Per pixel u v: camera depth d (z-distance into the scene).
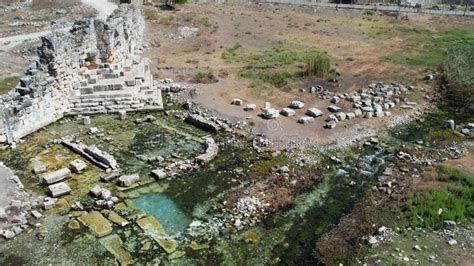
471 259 18.64
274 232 21.12
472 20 59.62
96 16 60.06
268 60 43.19
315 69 39.28
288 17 60.53
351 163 27.05
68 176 24.92
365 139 29.72
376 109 32.81
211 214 22.34
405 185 24.16
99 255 19.69
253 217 22.11
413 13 64.19
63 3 67.31
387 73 39.91
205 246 20.27
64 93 32.41
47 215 22.03
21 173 25.31
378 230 20.52
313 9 65.88
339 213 22.41
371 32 53.78
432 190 23.11
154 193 23.95
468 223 20.91
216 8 63.91
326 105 33.91
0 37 50.00
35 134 29.91
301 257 19.55
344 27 55.94
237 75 39.41
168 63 42.25
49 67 31.14
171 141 29.28
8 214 21.84
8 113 28.16
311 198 23.66
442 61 41.94
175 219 21.98
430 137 29.92
